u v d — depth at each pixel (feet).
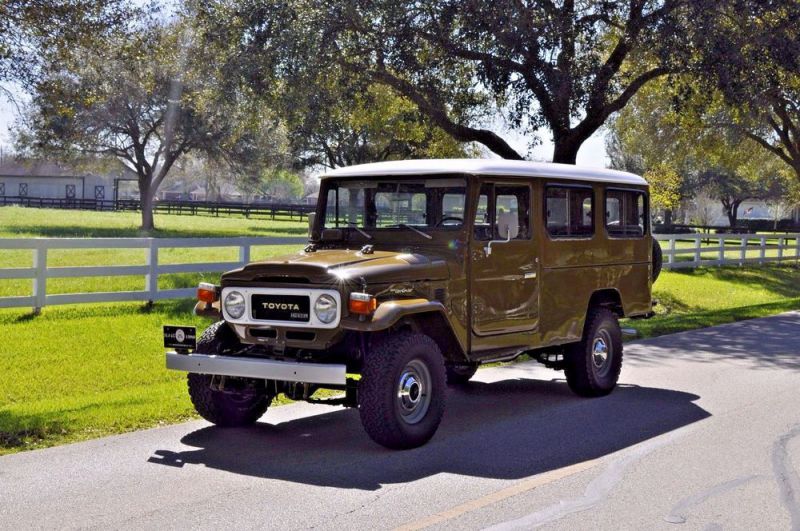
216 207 226.79
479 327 27.09
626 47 67.62
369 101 69.72
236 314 24.77
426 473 22.08
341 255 25.90
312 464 22.84
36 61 52.34
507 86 66.85
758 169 137.28
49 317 46.26
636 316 34.53
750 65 64.28
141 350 40.19
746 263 112.57
